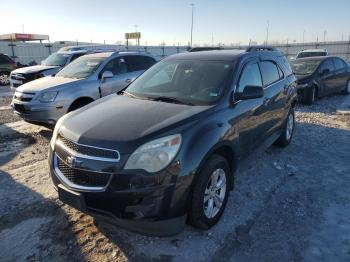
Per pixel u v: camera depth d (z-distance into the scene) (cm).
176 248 316
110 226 349
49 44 3375
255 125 432
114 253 309
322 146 623
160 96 400
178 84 417
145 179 282
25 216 370
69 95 689
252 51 482
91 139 300
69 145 314
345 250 313
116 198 285
